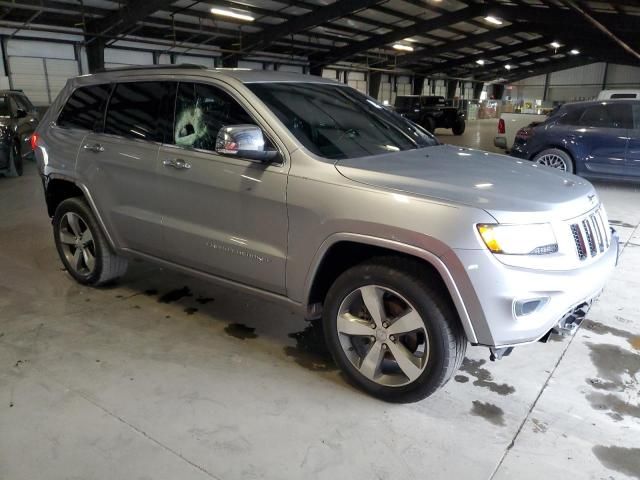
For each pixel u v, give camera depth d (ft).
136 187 11.28
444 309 7.82
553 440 7.84
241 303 12.75
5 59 49.55
